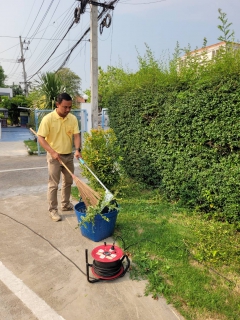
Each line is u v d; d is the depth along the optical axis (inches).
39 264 116.3
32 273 110.2
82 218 129.0
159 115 184.4
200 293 96.0
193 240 132.7
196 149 155.7
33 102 499.2
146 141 202.2
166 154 180.5
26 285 103.0
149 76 197.2
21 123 989.2
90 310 90.4
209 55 177.6
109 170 192.5
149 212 167.6
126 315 88.1
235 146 136.6
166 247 125.4
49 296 97.1
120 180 195.9
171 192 182.7
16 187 227.6
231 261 115.1
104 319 86.7
